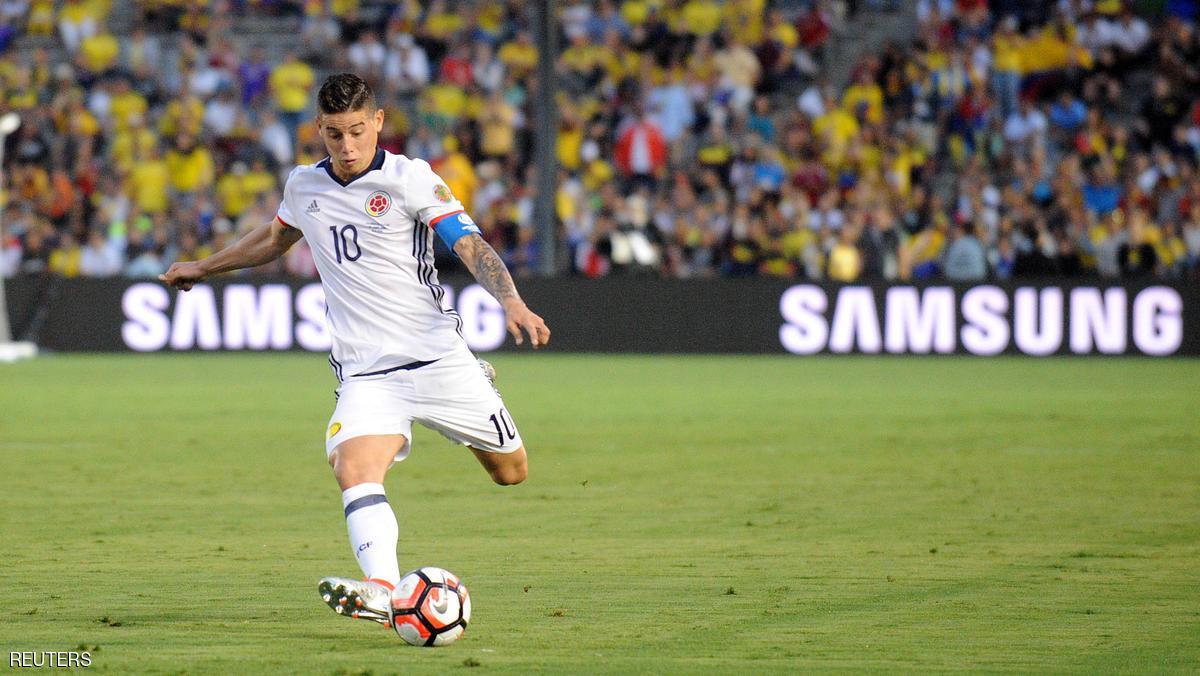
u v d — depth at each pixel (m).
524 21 102.00
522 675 17.61
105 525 29.77
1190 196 88.69
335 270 20.92
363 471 20.09
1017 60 99.25
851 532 29.02
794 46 101.81
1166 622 20.75
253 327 83.19
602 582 23.75
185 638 19.56
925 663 18.27
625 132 93.12
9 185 91.25
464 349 21.22
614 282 84.44
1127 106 101.94
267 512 31.58
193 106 94.56
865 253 85.44
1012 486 35.81
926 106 96.12
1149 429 48.88
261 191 92.06
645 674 17.66
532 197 92.56
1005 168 93.56
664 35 100.25
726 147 93.31
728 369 74.50
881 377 69.75
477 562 25.66
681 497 33.91
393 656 18.55
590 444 44.53
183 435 46.56
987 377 69.81
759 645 19.25
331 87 20.20
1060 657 18.62
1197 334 81.00
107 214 90.00
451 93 97.44
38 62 98.62
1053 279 81.50
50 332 83.56
